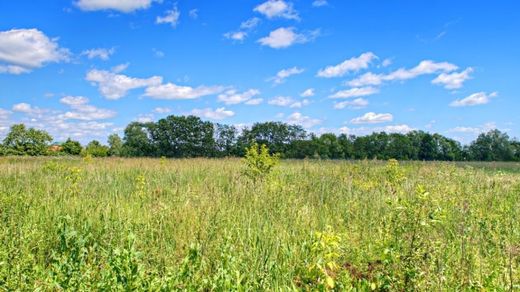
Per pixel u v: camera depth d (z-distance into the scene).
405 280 4.29
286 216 7.28
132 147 57.91
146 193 9.51
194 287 4.08
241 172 12.60
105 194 9.50
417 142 55.09
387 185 10.89
